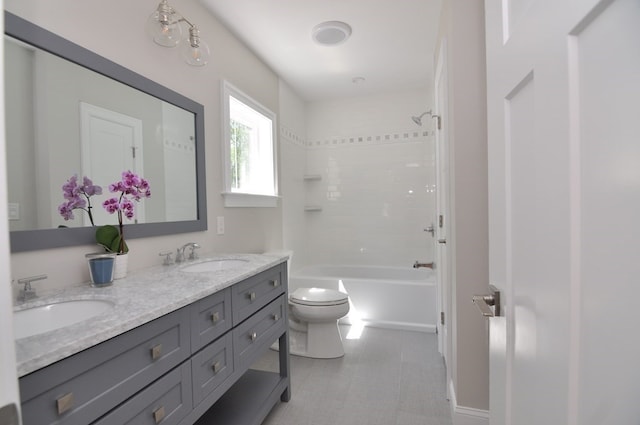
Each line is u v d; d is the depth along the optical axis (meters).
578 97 0.42
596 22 0.38
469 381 1.51
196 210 1.76
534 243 0.56
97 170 1.22
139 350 0.82
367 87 3.29
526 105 0.59
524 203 0.61
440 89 2.22
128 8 1.36
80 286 1.10
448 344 1.77
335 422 1.60
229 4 1.87
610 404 0.36
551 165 0.49
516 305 0.65
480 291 1.49
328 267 3.61
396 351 2.38
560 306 0.47
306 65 2.73
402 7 1.94
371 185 3.57
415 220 3.44
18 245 0.97
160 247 1.52
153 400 0.86
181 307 0.96
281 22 2.07
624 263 0.34
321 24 2.10
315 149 3.72
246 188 2.56
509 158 0.69
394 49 2.47
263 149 2.75
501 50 0.71
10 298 0.34
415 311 2.77
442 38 1.93
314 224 3.73
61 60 1.10
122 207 1.26
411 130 3.42
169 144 1.58
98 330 0.71
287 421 1.61
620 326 0.35
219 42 2.02
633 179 0.33
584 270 0.41
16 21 0.97
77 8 1.15
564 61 0.44
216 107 1.98
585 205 0.41
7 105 0.96
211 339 1.11
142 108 1.43
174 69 1.63
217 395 1.14
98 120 1.23
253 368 2.15
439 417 1.63
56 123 1.09
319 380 1.99
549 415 0.50
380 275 3.50
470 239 1.50
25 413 0.59
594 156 0.39
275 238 2.83
